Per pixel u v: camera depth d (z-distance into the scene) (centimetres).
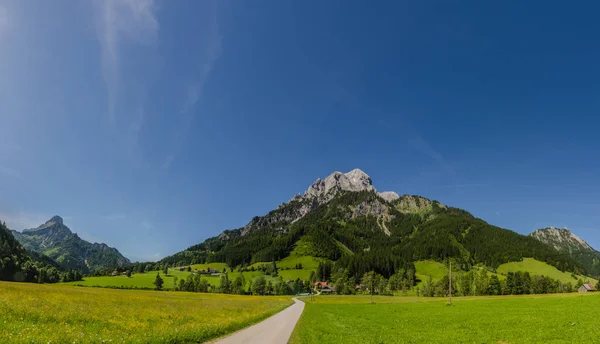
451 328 3519
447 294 16375
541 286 16038
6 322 2130
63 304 3534
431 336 2908
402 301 11188
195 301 6825
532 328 3259
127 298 5928
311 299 13125
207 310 4681
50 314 2633
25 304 2966
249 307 6234
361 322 4228
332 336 2788
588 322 3475
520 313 4853
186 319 3466
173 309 4456
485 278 15912
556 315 4319
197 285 18125
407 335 2973
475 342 2567
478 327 3522
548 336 2739
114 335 2086
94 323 2600
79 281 19212
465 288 15750
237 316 4209
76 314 2855
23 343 1556
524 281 16312
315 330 3203
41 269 18812
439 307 7000
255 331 2933
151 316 3416
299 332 2978
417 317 4909
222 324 2978
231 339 2347
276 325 3581
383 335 2958
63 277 19188
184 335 2169
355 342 2473
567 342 2419
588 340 2480
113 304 4409
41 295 4416
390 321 4384
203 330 2444
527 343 2459
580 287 17100
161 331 2358
